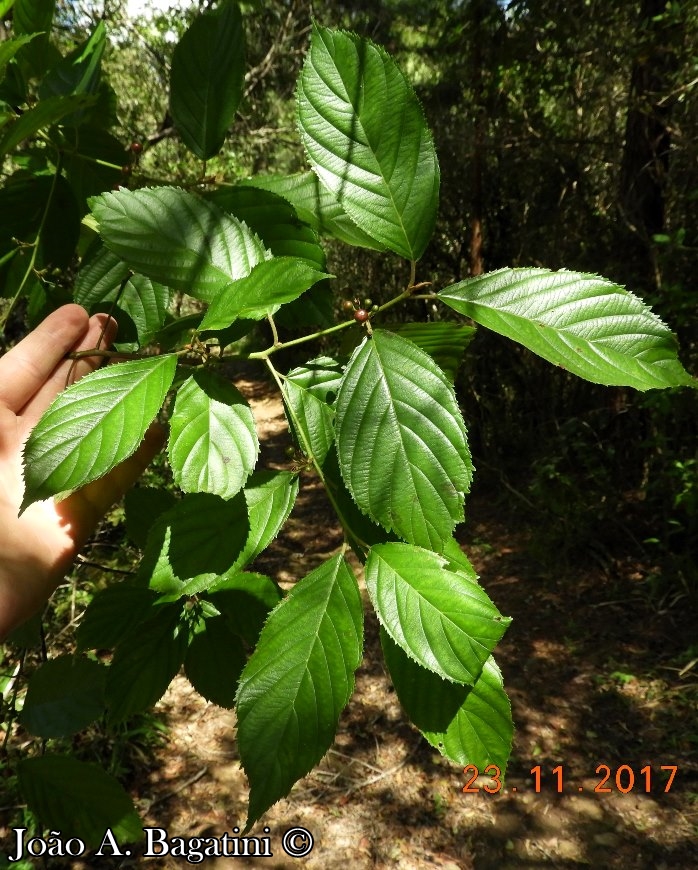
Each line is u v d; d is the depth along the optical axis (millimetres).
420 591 289
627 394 2250
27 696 421
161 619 365
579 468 2428
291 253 391
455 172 2891
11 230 448
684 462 1799
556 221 2553
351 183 318
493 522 2502
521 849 1241
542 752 1455
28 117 351
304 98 318
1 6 401
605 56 2146
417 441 290
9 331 798
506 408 2881
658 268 2002
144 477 1815
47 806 396
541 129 2637
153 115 2332
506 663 1751
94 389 283
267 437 3125
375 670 1728
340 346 395
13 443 370
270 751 273
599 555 2092
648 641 1729
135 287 429
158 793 1395
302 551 2420
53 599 1180
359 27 2830
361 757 1487
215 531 326
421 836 1287
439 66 2943
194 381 313
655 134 2047
